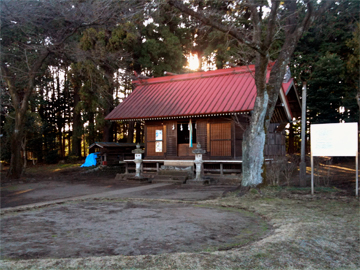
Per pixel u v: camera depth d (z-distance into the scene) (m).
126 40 22.27
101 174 20.31
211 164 15.97
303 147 11.34
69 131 36.50
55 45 17.78
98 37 22.50
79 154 32.12
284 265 4.07
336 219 6.32
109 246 5.11
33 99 27.12
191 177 15.30
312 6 10.07
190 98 16.17
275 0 9.10
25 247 5.18
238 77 16.45
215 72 17.53
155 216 7.42
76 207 9.06
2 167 27.92
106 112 25.05
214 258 4.22
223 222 6.66
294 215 6.80
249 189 10.02
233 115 14.79
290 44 10.79
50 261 4.21
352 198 8.52
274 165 12.58
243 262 4.13
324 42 23.14
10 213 8.33
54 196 11.81
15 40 19.00
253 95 14.27
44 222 7.10
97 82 23.61
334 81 21.16
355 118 20.69
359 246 4.75
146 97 17.88
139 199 10.14
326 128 9.36
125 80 24.50
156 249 4.89
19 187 14.75
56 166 27.03
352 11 19.06
